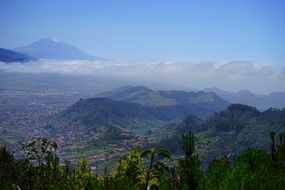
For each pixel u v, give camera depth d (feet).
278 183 58.59
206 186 61.46
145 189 58.59
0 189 72.84
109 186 70.90
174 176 64.69
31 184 72.69
